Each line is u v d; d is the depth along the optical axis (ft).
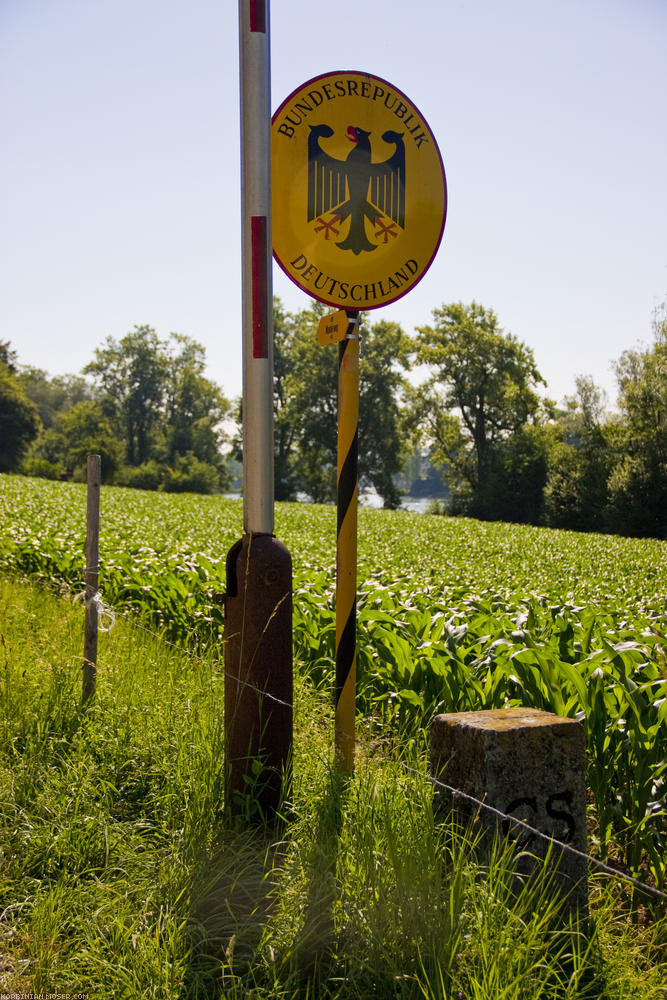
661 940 10.52
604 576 60.13
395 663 19.25
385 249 13.29
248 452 12.11
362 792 11.61
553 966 8.79
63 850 10.84
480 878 9.55
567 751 10.03
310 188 12.88
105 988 8.30
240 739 11.78
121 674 17.42
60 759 13.23
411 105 13.43
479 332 254.06
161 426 383.65
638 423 190.80
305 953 8.77
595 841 13.39
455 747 10.34
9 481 163.94
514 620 21.40
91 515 16.58
